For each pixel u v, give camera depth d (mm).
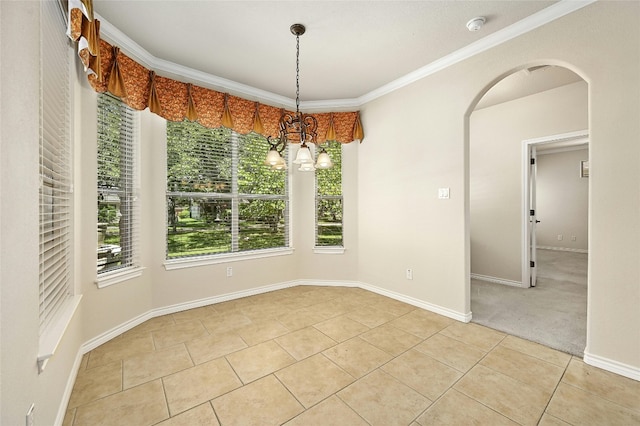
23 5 1066
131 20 2248
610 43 1913
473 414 1539
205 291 3258
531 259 4062
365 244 3871
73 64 1973
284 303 3316
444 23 2322
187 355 2162
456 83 2811
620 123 1878
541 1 2076
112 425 1467
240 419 1511
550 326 2664
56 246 1740
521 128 3998
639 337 1812
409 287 3301
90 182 2230
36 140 1173
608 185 1927
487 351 2207
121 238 2619
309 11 2158
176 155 3094
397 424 1472
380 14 2201
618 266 1891
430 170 3064
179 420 1503
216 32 2416
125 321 2574
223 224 3469
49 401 1329
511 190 4105
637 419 1488
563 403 1614
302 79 3318
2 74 930
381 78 3311
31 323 1112
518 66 2377
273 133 3664
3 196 920
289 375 1906
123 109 2621
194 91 3023
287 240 4047
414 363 2045
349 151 3988
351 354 2176
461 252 2797
